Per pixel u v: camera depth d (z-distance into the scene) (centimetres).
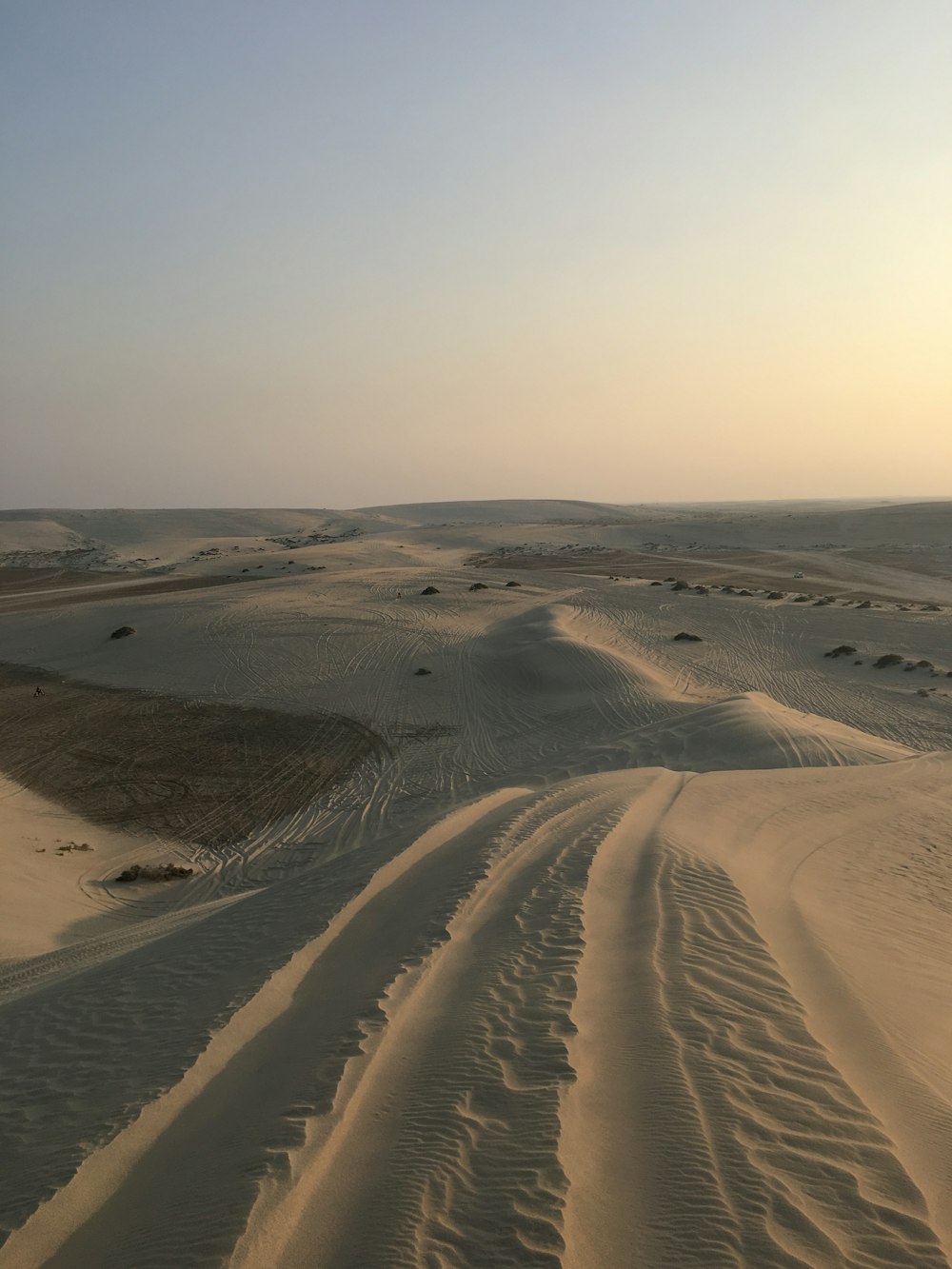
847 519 13525
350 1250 375
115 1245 393
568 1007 617
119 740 3083
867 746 2525
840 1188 408
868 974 740
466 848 1213
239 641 4553
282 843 2136
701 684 3800
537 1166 424
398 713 3375
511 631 4594
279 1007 686
